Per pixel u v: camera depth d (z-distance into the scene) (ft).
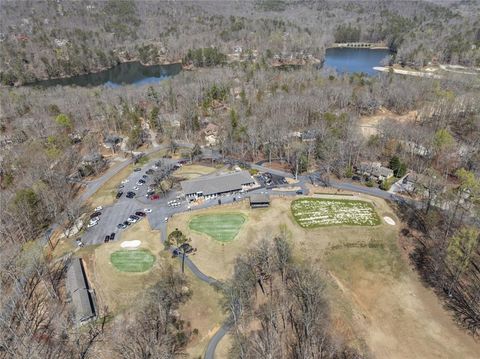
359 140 421.18
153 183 392.47
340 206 340.80
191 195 355.36
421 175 377.09
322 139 434.30
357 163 410.93
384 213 329.72
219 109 601.21
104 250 291.17
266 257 260.42
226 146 448.65
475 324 221.25
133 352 201.57
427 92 596.70
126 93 642.63
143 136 521.65
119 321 228.02
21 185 354.95
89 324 226.58
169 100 619.67
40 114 532.32
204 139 503.61
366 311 234.79
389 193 360.69
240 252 285.64
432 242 286.87
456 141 452.35
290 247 284.82
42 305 239.50
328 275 263.29
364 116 578.66
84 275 266.16
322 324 221.46
